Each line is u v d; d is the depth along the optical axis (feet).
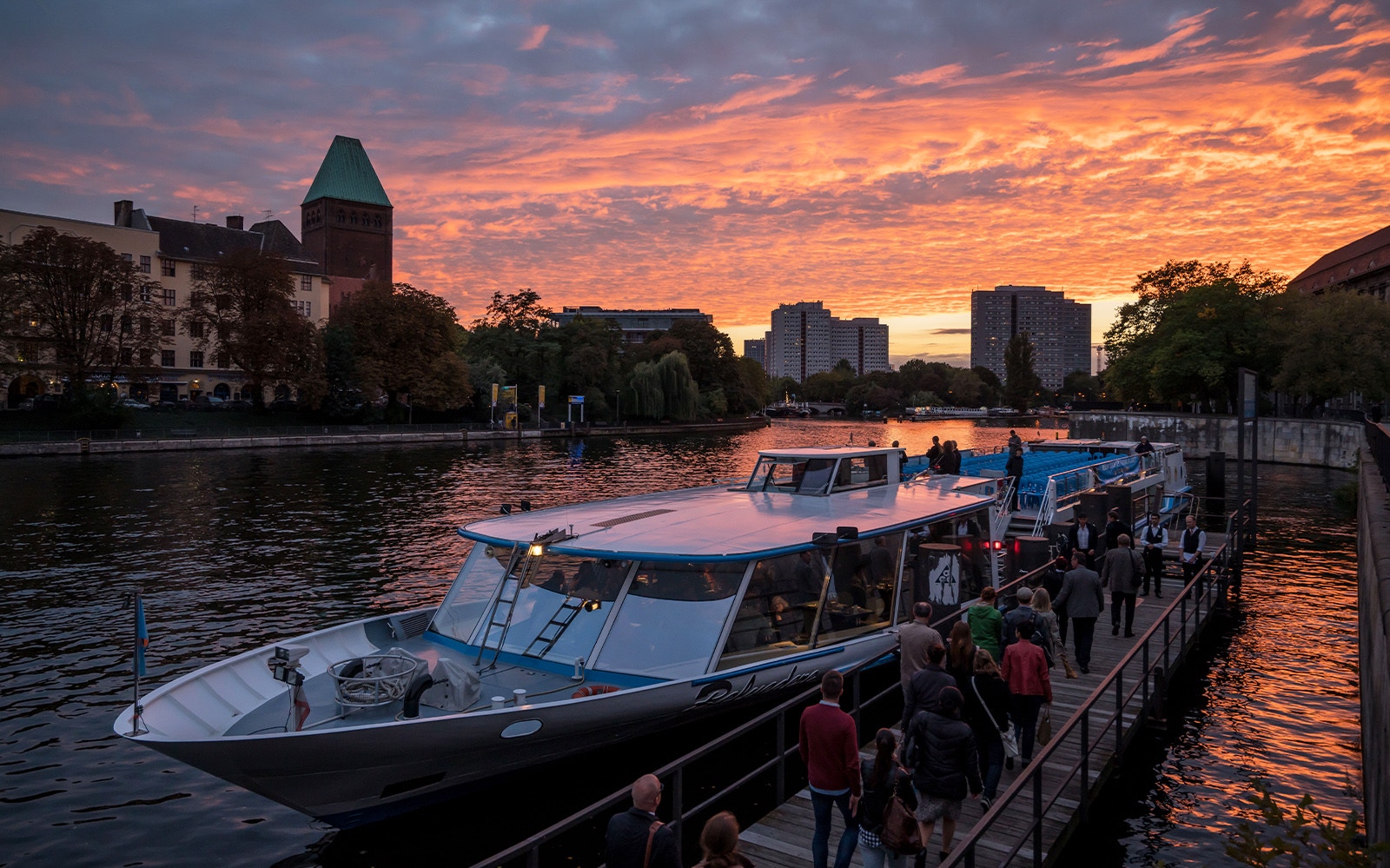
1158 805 40.65
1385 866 19.16
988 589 39.60
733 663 38.88
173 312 325.01
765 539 42.14
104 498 147.95
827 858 27.86
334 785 32.07
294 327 307.17
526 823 36.86
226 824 38.86
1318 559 104.27
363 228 545.03
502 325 451.12
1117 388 331.98
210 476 187.73
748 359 577.84
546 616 40.91
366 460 242.99
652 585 39.99
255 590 83.15
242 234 406.21
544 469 217.97
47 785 42.70
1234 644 68.33
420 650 42.01
